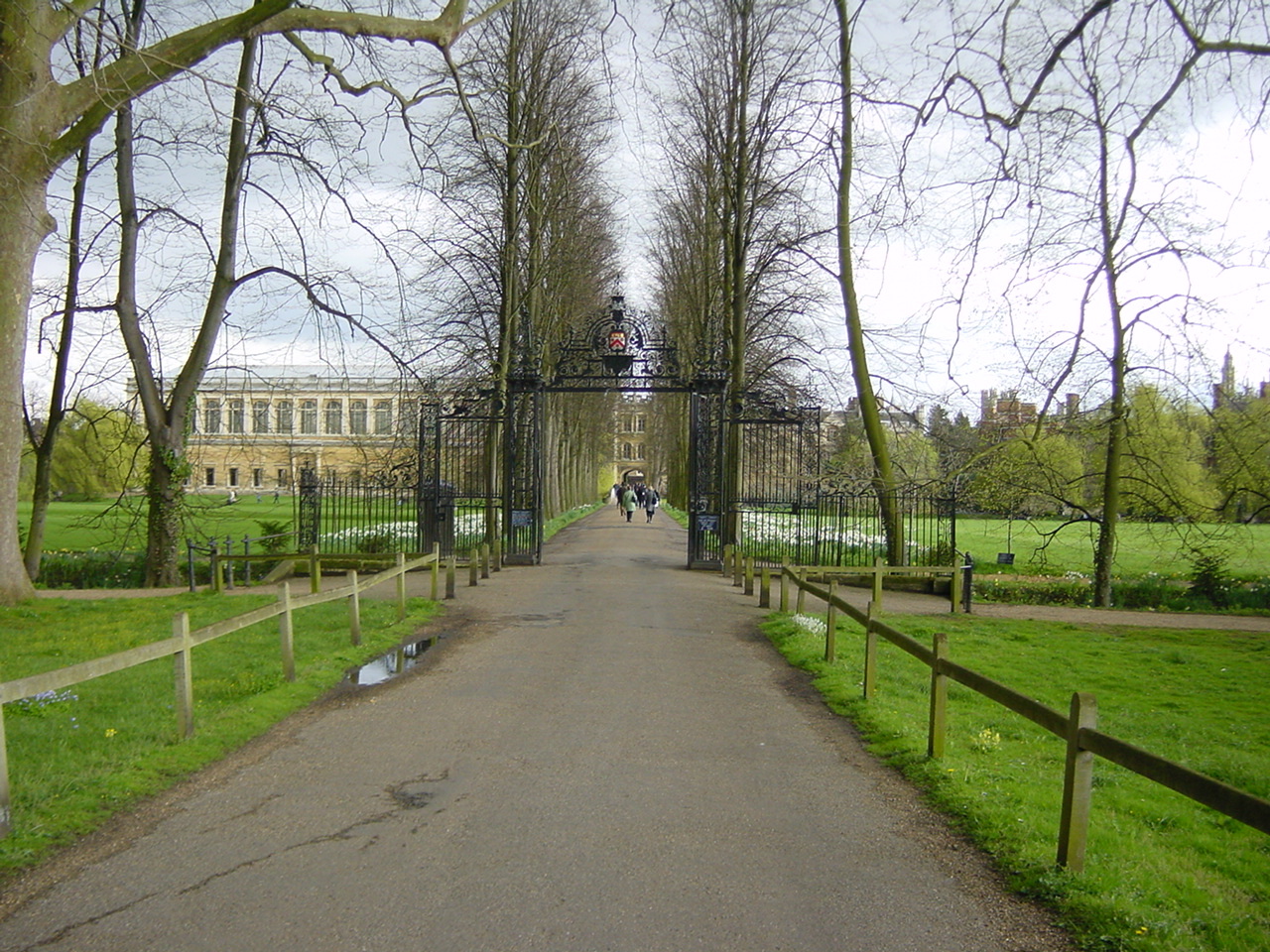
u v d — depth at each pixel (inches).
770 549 1016.9
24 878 195.2
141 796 247.0
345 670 417.1
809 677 421.4
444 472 966.4
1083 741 197.2
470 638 509.4
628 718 337.4
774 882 196.4
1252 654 546.0
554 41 1077.8
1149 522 903.7
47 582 844.0
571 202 1331.2
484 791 252.2
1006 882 199.3
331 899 184.2
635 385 957.8
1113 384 769.6
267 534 1018.7
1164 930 173.3
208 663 419.8
